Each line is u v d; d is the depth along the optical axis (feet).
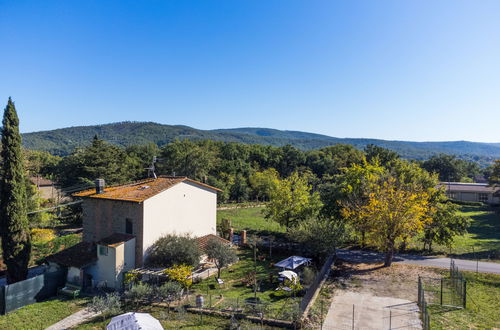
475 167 494.18
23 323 69.67
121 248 89.51
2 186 94.02
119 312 71.56
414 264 102.06
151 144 351.05
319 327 61.26
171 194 101.91
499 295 76.28
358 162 319.27
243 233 128.47
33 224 143.23
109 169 183.01
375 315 66.03
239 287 86.43
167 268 85.51
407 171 125.70
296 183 136.05
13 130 94.73
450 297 74.90
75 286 89.61
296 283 79.00
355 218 105.91
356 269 97.66
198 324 64.69
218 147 374.43
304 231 102.53
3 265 108.47
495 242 134.00
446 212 113.39
